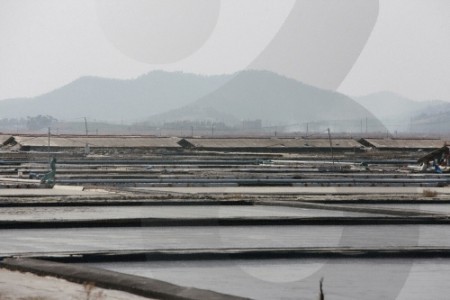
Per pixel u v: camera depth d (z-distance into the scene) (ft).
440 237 86.99
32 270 55.42
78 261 69.77
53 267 55.62
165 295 47.73
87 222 93.30
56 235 86.84
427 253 75.77
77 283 51.49
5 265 57.72
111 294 48.57
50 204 115.14
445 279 65.26
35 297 45.50
